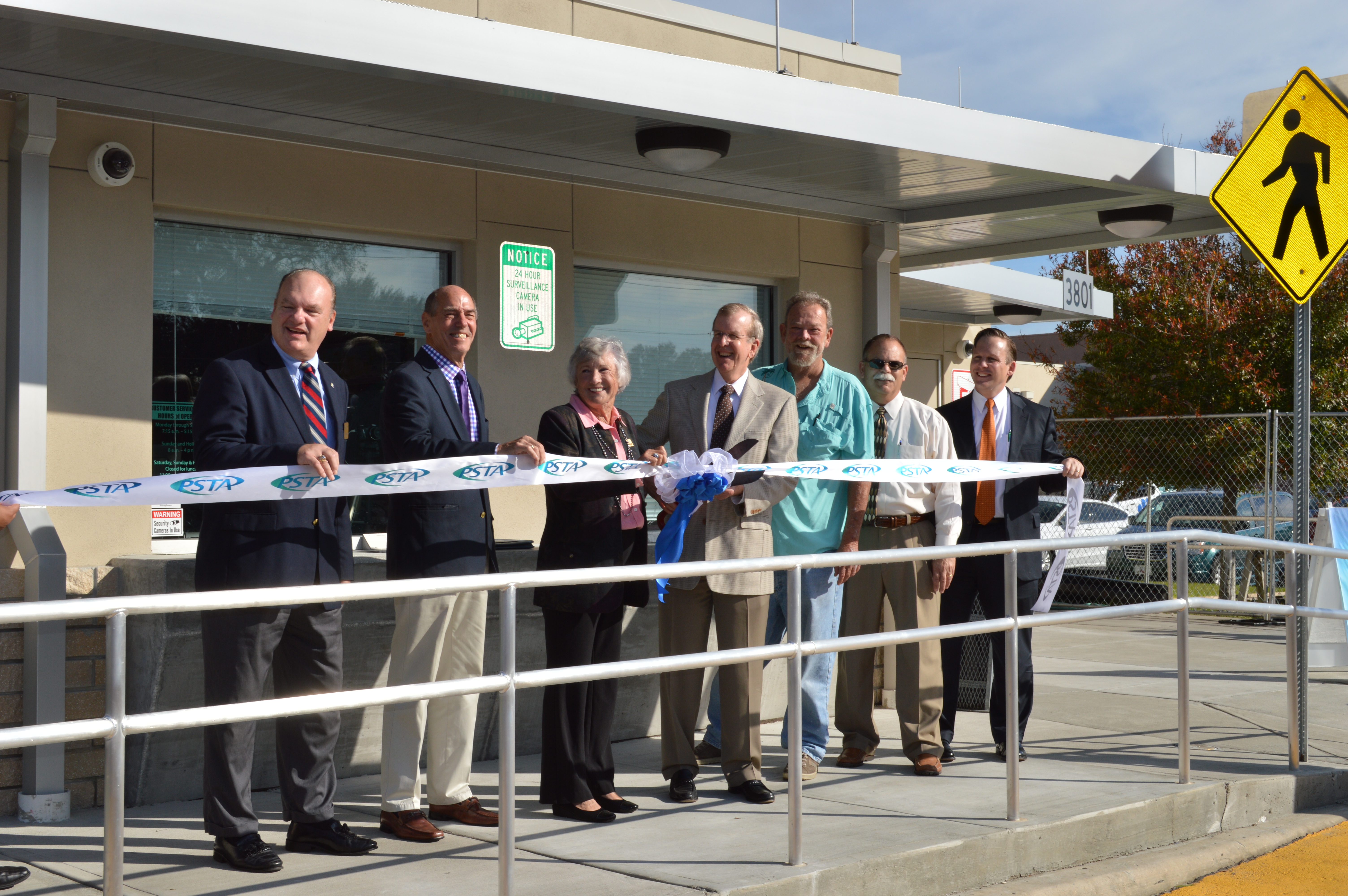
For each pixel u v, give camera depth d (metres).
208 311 5.55
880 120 6.02
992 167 6.55
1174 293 15.83
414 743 4.38
